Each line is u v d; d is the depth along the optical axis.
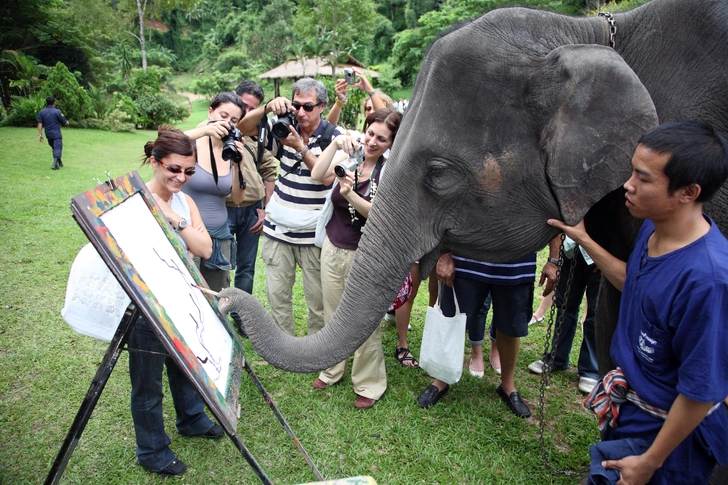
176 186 2.55
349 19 51.81
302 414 3.25
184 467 2.73
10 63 28.75
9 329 4.05
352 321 2.22
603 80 1.85
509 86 1.98
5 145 14.34
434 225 2.20
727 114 2.01
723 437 1.79
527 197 2.09
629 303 1.85
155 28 84.75
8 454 2.76
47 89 22.80
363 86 4.49
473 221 2.18
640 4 2.29
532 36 2.04
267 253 3.69
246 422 3.15
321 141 3.58
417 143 2.07
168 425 3.12
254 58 68.12
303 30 52.81
